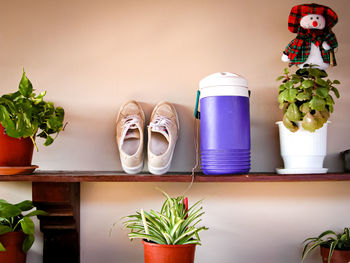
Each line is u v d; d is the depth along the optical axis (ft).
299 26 4.79
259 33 5.24
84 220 5.12
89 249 5.10
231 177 4.24
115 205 5.13
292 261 5.04
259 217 5.08
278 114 5.18
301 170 4.40
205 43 5.25
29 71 5.31
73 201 4.77
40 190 4.63
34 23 5.34
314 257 5.03
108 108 5.25
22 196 5.19
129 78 5.26
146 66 5.26
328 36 4.72
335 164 5.14
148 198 5.13
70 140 5.24
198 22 5.26
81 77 5.29
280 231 5.08
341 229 5.07
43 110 4.56
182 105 5.22
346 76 5.17
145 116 5.22
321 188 5.11
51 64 5.31
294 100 4.31
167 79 5.24
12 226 4.60
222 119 4.39
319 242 4.66
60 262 4.95
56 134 5.25
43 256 4.98
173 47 5.26
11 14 5.35
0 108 4.14
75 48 5.31
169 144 4.53
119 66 5.28
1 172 4.34
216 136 4.39
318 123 4.27
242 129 4.42
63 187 4.62
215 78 4.44
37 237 5.14
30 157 4.61
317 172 4.40
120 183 5.14
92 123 5.25
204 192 5.11
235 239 5.07
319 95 4.26
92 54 5.30
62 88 5.28
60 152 5.24
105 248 5.09
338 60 5.19
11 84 5.30
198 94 4.69
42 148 5.24
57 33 5.33
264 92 5.19
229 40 5.25
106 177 4.31
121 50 5.29
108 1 5.33
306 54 4.70
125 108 5.03
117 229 5.10
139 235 4.10
